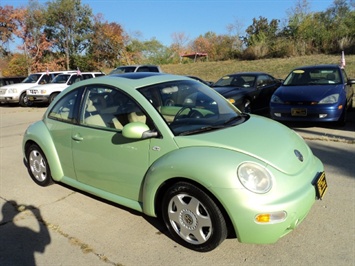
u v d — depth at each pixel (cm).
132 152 317
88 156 362
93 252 295
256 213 246
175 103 336
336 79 762
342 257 269
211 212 265
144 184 305
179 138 293
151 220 345
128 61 3719
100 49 3678
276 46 2598
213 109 356
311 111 679
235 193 249
